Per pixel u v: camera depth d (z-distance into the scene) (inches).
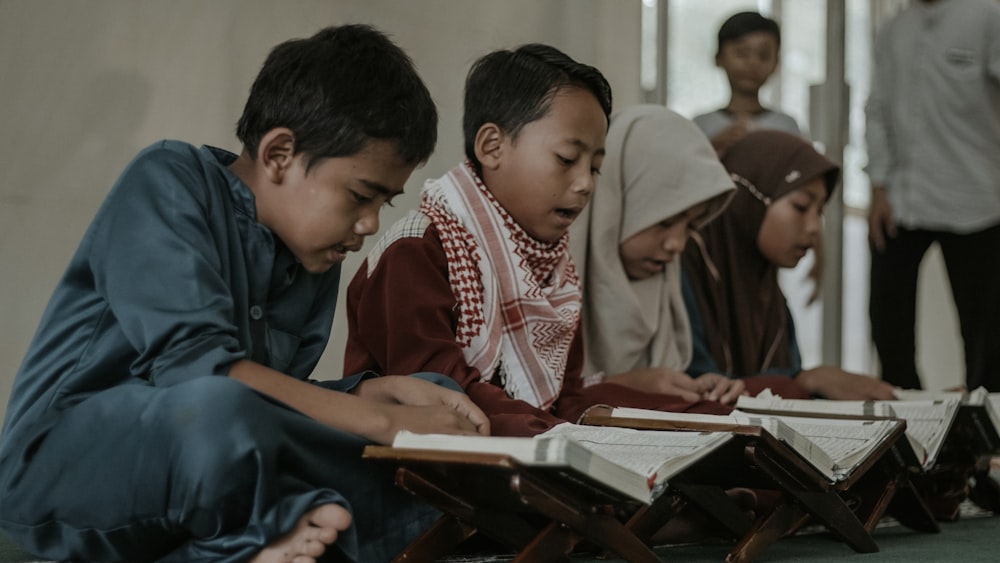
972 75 164.6
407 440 55.6
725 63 157.9
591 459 51.6
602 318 109.2
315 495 54.7
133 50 106.7
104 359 62.0
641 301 112.2
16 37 101.3
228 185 66.1
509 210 88.4
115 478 56.6
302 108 63.4
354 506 60.4
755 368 123.6
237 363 58.9
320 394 60.0
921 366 229.8
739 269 124.9
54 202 103.0
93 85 104.8
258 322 67.7
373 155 63.4
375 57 65.4
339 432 58.5
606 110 89.9
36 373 63.5
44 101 102.5
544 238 89.3
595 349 110.2
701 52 180.4
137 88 106.8
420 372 76.7
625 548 59.9
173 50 108.6
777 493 79.0
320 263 66.6
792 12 184.2
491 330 84.4
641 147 111.0
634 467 56.3
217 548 54.8
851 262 213.8
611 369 109.8
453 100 123.8
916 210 165.6
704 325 120.0
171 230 61.1
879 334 170.4
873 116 171.9
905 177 167.6
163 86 108.1
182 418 53.6
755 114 157.6
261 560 54.4
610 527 58.9
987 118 165.2
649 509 70.5
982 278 165.2
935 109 166.4
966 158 164.6
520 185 86.7
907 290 168.6
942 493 98.7
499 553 71.1
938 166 165.3
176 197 62.3
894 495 87.4
